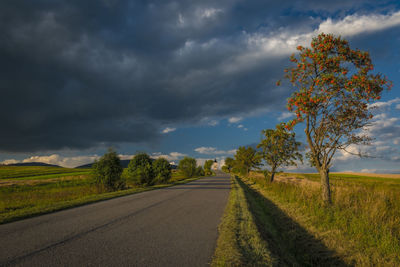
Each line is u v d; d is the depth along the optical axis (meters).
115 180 17.39
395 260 5.23
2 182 28.73
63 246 4.40
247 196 13.91
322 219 8.35
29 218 7.02
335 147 10.91
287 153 24.28
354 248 6.01
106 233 5.35
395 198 11.45
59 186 24.78
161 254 4.03
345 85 10.02
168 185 22.52
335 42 10.53
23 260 3.68
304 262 5.61
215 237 5.08
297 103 10.32
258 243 4.80
